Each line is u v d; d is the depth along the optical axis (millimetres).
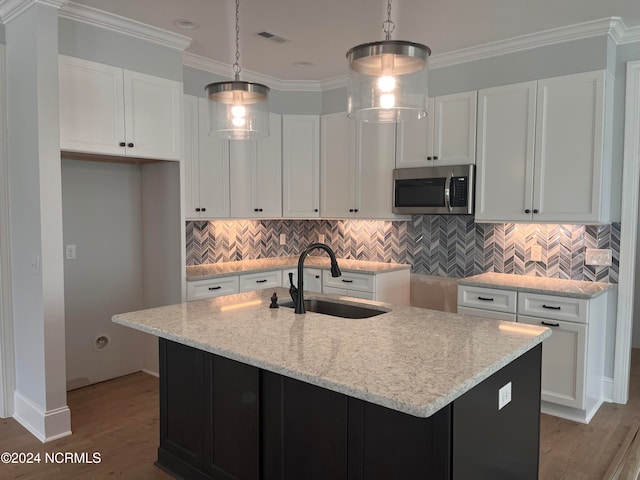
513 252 3943
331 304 2877
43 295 2826
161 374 2580
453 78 3855
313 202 4758
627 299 3430
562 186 3346
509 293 3375
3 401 3199
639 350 4980
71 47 2990
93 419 3229
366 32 3381
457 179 3775
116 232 3924
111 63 3186
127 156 3295
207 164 4105
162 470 2592
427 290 4453
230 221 4746
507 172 3584
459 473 1624
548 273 3770
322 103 4730
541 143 3418
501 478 1914
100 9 3006
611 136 3396
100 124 3129
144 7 2971
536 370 2170
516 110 3525
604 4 2904
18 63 2912
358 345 1927
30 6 2752
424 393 1436
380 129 4301
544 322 3227
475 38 3475
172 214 3762
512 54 3557
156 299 3971
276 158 4684
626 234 3410
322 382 1559
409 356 1785
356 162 4480
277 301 2768
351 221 5004
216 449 2305
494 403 1832
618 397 3492
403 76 1798
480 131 3697
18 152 2965
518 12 3025
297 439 1989
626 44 3361
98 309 3854
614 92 3412
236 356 1824
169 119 3533
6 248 3111
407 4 2900
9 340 3184
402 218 4398
